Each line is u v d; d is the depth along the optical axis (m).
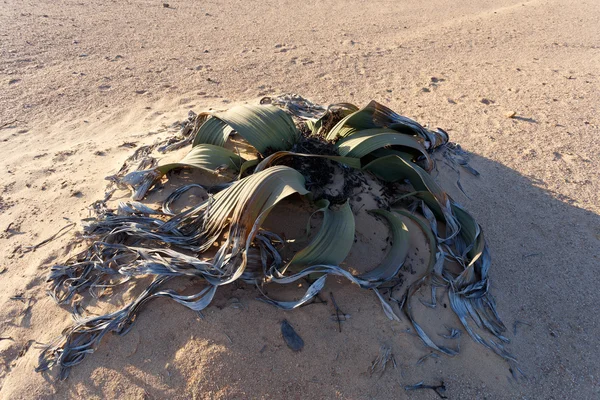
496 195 3.83
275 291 2.39
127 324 2.32
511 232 3.45
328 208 2.59
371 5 11.82
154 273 2.29
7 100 5.46
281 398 2.11
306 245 2.54
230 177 2.94
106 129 4.88
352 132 3.33
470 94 6.12
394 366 2.29
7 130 4.82
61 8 9.52
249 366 2.16
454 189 3.72
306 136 3.19
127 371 2.20
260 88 6.15
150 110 5.36
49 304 2.55
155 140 4.06
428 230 2.72
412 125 3.28
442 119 5.32
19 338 2.44
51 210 3.27
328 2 11.95
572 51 8.13
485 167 4.24
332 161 2.91
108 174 3.59
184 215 2.60
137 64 6.81
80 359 2.28
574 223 3.61
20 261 2.85
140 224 2.64
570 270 3.17
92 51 7.20
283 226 2.63
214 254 2.49
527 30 9.48
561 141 4.82
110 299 2.46
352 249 2.64
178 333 2.25
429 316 2.52
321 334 2.28
